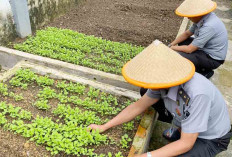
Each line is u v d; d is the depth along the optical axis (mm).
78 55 5023
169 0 9016
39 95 3764
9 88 3959
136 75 2156
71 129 3125
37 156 2869
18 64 4406
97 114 3584
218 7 9289
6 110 3365
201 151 2629
